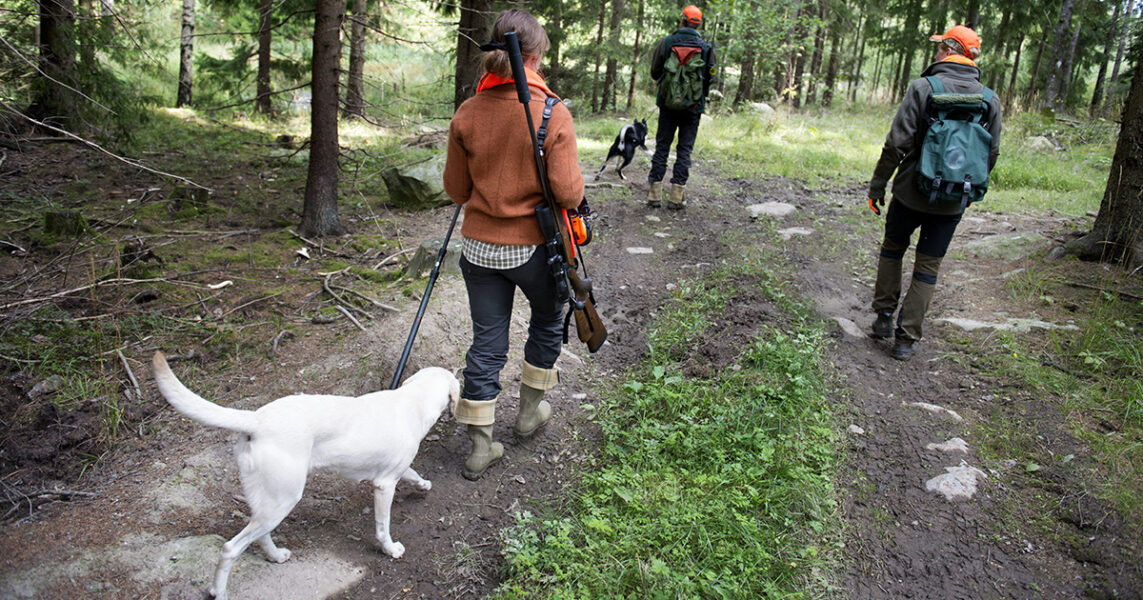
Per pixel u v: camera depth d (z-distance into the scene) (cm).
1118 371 363
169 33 1573
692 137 652
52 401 325
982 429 331
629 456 311
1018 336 403
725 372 370
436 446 329
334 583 247
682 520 268
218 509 277
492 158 265
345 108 673
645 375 380
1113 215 491
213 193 715
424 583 252
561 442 334
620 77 2097
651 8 1789
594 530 268
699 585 242
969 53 361
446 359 393
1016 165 916
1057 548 268
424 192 677
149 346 382
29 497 274
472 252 280
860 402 356
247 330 407
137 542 253
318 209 582
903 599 250
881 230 625
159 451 304
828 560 263
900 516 287
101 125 870
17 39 802
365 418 243
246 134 1116
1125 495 282
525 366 319
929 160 350
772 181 805
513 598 239
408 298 447
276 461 220
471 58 823
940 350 400
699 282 497
